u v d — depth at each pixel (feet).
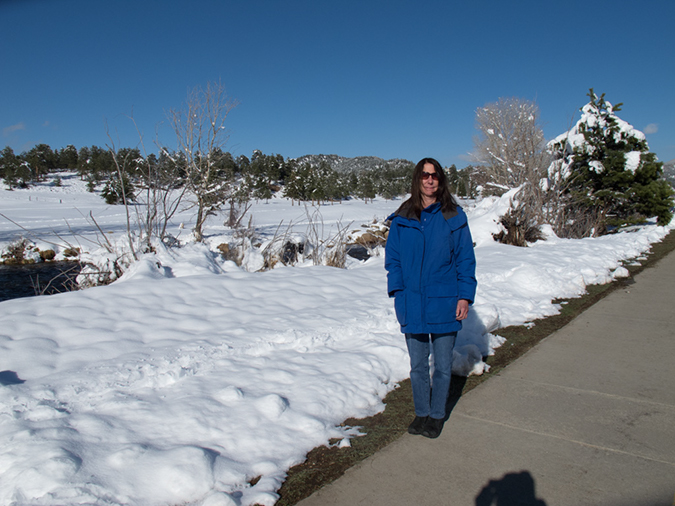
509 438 8.82
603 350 13.73
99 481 6.83
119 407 9.02
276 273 20.79
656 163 49.16
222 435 8.33
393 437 8.87
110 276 25.04
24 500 6.39
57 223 94.63
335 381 10.61
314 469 7.76
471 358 12.16
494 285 20.39
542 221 41.06
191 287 17.28
